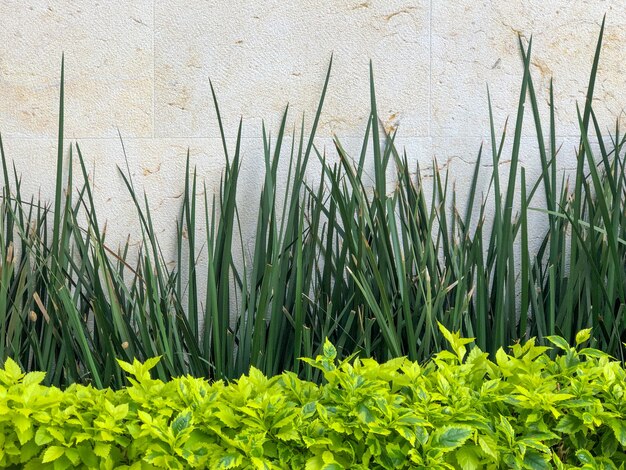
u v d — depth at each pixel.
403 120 2.43
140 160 2.40
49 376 2.06
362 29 2.41
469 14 2.41
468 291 2.26
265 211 2.20
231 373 2.07
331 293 2.33
